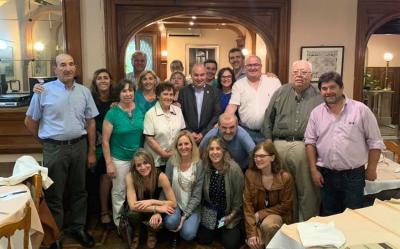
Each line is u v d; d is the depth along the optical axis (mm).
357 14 4051
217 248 2994
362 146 2455
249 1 3930
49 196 2879
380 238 1641
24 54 4160
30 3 4043
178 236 3086
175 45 9477
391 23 4562
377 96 8945
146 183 2910
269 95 3229
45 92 2791
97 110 3107
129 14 3873
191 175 2957
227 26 8328
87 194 3326
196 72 3314
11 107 3785
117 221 3139
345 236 1661
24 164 2596
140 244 3045
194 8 3904
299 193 2912
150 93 3363
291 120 2898
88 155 3105
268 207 2756
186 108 3359
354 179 2473
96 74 3355
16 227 1672
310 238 1619
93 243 3037
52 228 2664
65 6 3666
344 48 4090
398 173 2826
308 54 4066
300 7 4008
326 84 2398
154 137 3146
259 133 3252
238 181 2861
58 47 4027
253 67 3191
